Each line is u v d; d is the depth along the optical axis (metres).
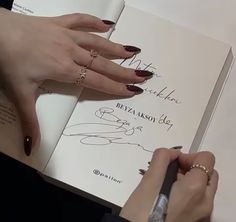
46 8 0.66
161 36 0.65
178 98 0.62
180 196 0.52
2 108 0.62
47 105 0.62
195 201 0.52
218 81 0.63
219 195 0.59
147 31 0.65
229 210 0.58
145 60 0.64
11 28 0.62
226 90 0.64
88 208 0.81
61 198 0.82
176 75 0.63
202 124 0.61
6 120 0.62
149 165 0.57
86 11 0.66
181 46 0.64
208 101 0.62
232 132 0.62
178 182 0.53
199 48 0.64
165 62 0.64
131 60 0.64
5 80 0.61
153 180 0.53
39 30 0.62
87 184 0.59
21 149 0.61
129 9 0.66
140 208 0.52
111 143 0.61
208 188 0.54
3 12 0.64
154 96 0.62
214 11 0.67
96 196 0.58
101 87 0.62
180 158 0.56
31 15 0.66
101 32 0.65
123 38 0.65
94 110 0.62
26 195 0.83
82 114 0.62
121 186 0.59
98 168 0.60
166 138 0.60
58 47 0.62
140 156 0.60
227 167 0.60
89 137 0.61
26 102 0.61
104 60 0.62
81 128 0.61
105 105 0.62
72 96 0.62
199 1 0.68
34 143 0.60
